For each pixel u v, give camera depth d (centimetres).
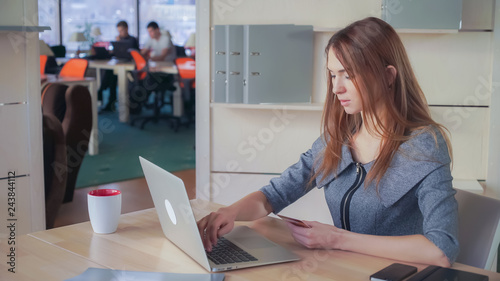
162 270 123
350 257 130
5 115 268
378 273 117
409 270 118
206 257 121
